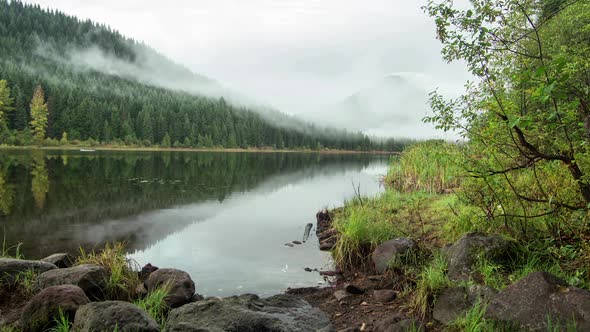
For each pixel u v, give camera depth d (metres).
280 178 23.52
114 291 5.13
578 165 4.24
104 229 9.27
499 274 4.68
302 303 4.70
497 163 5.11
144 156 47.81
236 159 49.12
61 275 4.98
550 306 3.52
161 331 3.78
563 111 3.90
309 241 8.54
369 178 23.77
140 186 17.30
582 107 4.04
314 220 10.80
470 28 4.50
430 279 4.70
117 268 5.47
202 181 20.47
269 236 8.96
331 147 131.62
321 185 19.47
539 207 5.30
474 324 3.74
